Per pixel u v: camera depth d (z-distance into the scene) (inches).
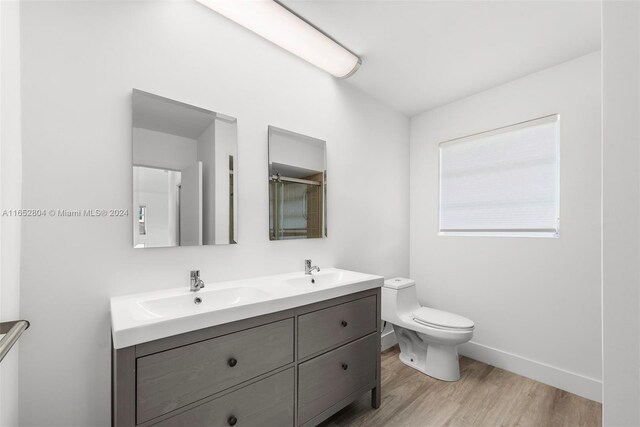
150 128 56.7
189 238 61.4
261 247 74.0
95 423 50.2
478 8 65.2
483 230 103.0
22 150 44.9
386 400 77.4
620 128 18.8
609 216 19.0
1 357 30.4
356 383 68.7
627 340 18.2
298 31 71.3
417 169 121.3
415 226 121.4
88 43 50.7
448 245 110.8
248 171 71.7
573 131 83.2
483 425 67.8
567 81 84.6
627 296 18.2
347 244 96.6
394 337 112.3
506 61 85.3
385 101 110.3
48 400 46.4
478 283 102.4
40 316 45.9
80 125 49.8
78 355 48.9
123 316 42.9
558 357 84.5
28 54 45.6
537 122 90.4
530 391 81.9
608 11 19.6
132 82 55.1
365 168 103.6
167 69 59.3
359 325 70.2
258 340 51.1
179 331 41.6
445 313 95.0
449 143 111.8
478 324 102.1
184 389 43.0
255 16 66.9
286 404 54.9
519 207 94.6
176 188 59.9
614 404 18.6
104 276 51.7
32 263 45.4
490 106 101.0
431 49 80.2
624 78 18.7
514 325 93.5
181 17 61.4
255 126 73.2
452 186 111.7
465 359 102.2
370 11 66.7
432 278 115.6
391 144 114.5
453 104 110.7
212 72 65.7
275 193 76.9
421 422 68.9
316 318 60.5
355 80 96.0
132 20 55.2
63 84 48.3
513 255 94.2
